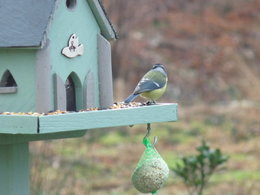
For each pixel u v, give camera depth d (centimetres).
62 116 682
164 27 2983
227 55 2873
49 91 717
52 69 723
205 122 2150
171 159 1730
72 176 1325
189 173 1050
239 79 2744
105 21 790
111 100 798
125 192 1462
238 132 2022
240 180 1523
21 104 725
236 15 3173
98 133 1909
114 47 2397
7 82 744
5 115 683
